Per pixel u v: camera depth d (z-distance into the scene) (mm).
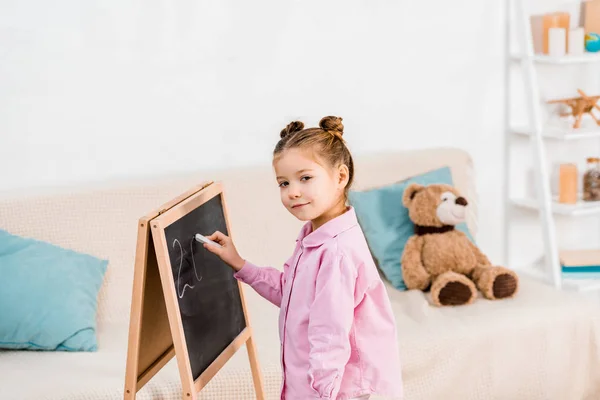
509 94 3303
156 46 2787
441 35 3164
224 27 2863
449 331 2438
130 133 2799
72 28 2676
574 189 3281
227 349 1929
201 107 2877
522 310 2576
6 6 2590
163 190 2639
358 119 3098
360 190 2906
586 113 3336
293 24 2951
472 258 2756
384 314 1757
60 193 2549
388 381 1743
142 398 1998
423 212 2770
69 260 2441
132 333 1684
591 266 3275
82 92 2719
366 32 3057
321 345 1622
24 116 2666
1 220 2465
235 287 2027
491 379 2461
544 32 3248
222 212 2039
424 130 3201
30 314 2295
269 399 2182
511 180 3377
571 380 2582
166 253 1660
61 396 1956
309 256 1741
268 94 2959
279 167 1715
